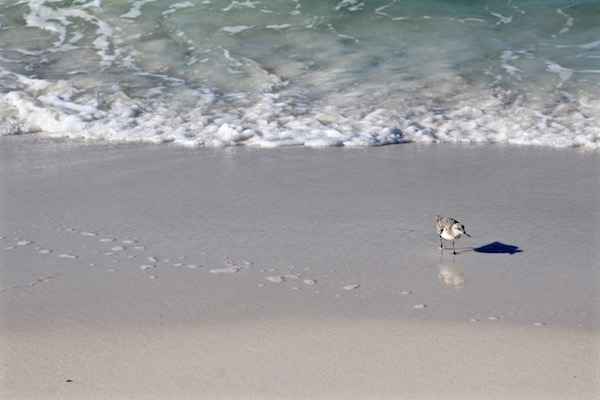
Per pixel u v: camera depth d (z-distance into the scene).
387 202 11.76
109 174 13.11
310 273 9.07
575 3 22.06
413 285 8.73
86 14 21.83
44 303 8.18
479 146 15.03
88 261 9.41
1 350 7.09
